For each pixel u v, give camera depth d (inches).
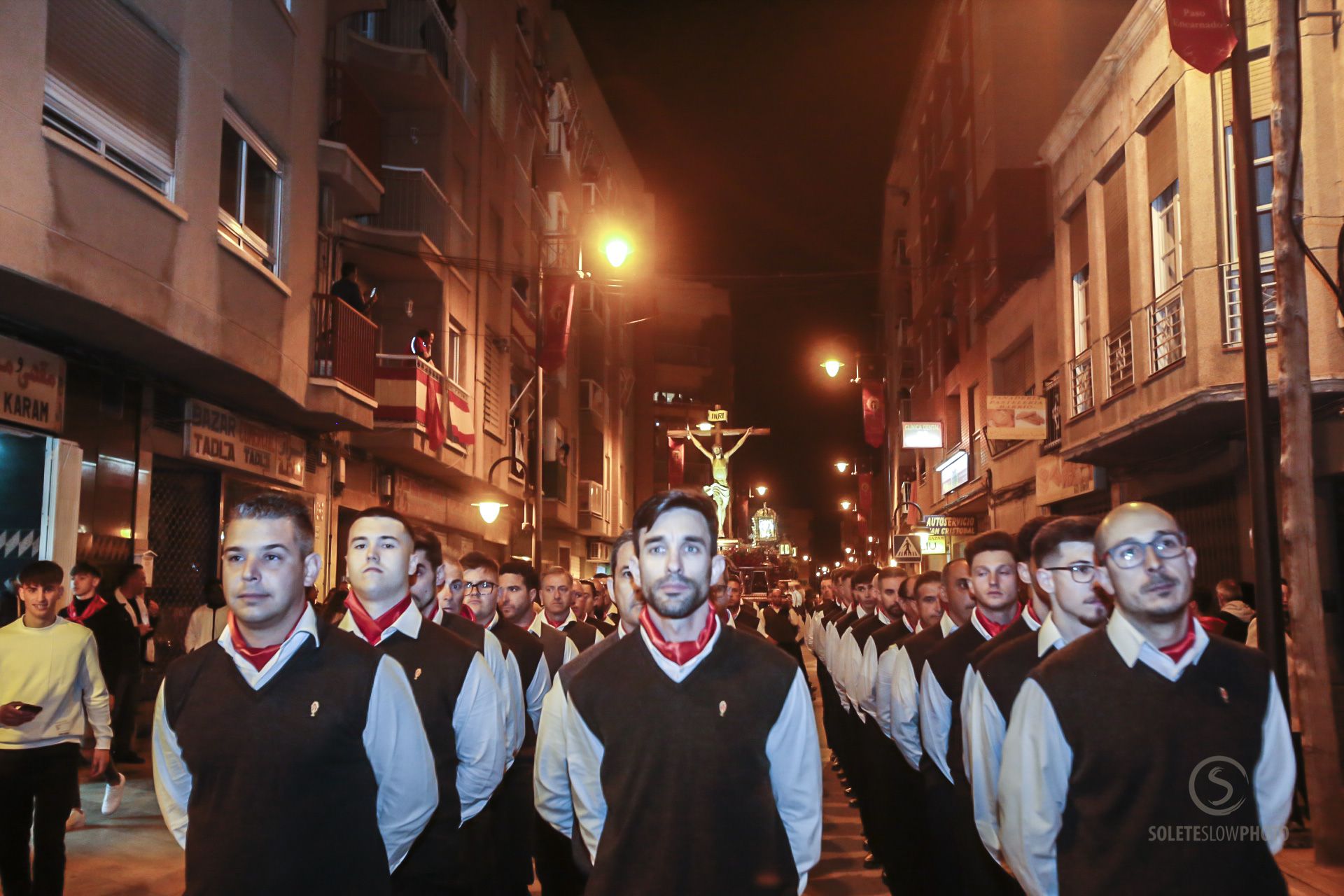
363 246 659.4
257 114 491.8
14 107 322.3
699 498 130.8
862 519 1983.3
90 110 372.2
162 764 133.3
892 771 244.8
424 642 174.6
